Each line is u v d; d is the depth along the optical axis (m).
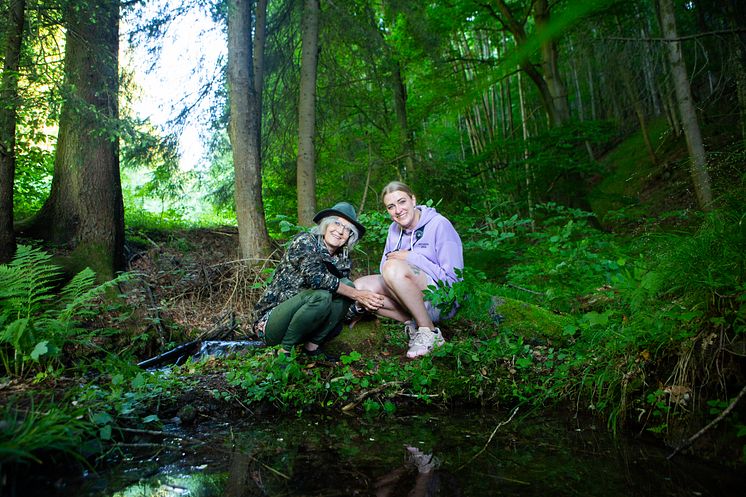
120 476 2.00
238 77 6.77
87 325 4.86
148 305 5.51
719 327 2.45
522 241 7.57
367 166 10.10
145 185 9.42
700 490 1.89
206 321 5.54
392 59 9.80
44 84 4.90
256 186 6.75
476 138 15.73
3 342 3.29
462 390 3.16
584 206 10.37
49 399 2.50
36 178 7.86
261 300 3.42
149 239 7.48
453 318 3.89
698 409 2.37
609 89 17.59
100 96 6.05
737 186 2.67
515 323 3.89
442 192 9.73
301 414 2.91
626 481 1.98
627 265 3.65
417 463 2.18
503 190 10.03
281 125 9.17
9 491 1.77
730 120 9.41
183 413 2.76
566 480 2.00
